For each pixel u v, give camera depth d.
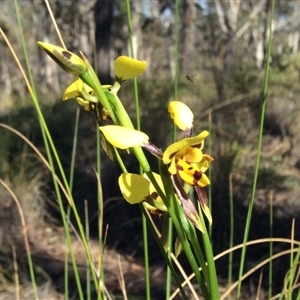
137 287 3.49
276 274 3.38
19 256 3.97
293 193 4.23
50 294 3.33
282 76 7.58
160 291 3.36
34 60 19.39
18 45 17.98
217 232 3.97
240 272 1.45
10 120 6.54
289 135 5.89
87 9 17.53
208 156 0.87
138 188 0.89
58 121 6.51
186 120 0.88
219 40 16.75
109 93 0.86
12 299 3.16
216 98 6.56
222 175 4.18
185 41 10.86
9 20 18.19
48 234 4.46
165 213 0.92
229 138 5.17
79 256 4.12
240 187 4.27
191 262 0.86
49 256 4.07
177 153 0.85
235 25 17.14
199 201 0.86
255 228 3.92
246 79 7.07
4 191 4.49
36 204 4.64
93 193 4.91
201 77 7.86
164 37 24.52
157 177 0.93
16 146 5.31
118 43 22.19
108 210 4.68
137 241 4.28
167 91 6.74
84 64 0.83
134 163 4.97
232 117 5.91
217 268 3.61
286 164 5.12
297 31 23.81
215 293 0.85
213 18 19.92
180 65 10.80
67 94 0.89
